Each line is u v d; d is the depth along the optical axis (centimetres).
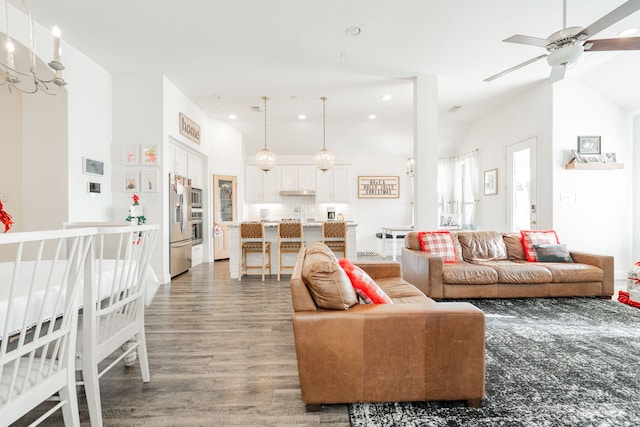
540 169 489
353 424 153
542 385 185
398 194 830
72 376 130
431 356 161
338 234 508
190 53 396
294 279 172
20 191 374
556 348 235
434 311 162
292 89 514
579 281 357
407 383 161
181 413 164
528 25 339
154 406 170
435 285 348
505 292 354
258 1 297
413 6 306
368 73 454
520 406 165
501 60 417
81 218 394
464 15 321
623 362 213
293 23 333
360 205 830
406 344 160
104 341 154
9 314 94
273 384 192
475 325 161
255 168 807
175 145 533
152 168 460
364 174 832
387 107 606
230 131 716
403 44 377
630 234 466
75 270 125
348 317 160
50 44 348
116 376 201
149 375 198
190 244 571
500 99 564
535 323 288
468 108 614
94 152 420
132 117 455
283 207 830
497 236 414
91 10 310
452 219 701
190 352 236
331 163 591
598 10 311
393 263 300
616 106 465
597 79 447
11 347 146
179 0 295
